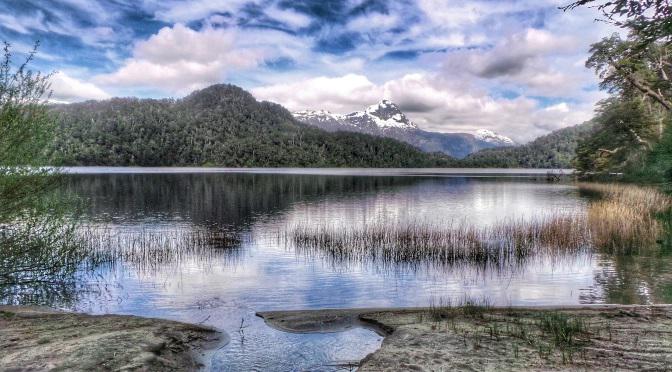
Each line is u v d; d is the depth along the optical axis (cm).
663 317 710
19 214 1077
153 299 1071
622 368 493
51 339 607
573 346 568
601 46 4238
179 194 4803
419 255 1633
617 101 5888
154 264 1499
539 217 2770
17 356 530
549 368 497
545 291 1148
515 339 605
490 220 2730
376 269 1437
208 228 2400
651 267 1407
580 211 3111
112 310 981
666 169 3203
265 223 2614
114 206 3575
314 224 2547
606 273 1337
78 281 1254
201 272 1387
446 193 5225
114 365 512
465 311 780
